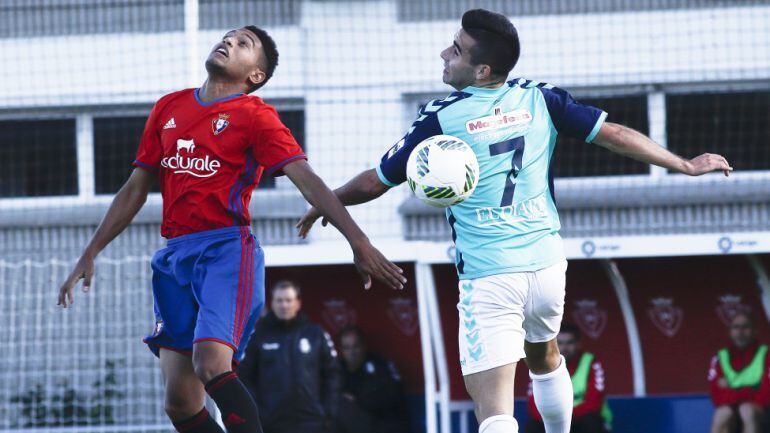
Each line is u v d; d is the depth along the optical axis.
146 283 33.88
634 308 33.12
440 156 16.11
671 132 38.25
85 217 36.94
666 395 32.91
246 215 16.47
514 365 16.66
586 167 38.12
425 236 37.31
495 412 16.16
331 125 37.41
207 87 16.72
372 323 33.28
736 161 38.03
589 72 37.94
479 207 16.70
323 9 38.00
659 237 27.77
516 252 16.62
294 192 37.69
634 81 37.84
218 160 16.08
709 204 37.72
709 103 38.16
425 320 29.17
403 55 37.97
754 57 37.59
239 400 15.23
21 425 32.91
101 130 38.12
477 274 16.67
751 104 38.00
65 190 38.16
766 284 32.50
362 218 37.38
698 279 32.78
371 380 30.59
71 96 37.81
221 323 15.55
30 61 37.81
